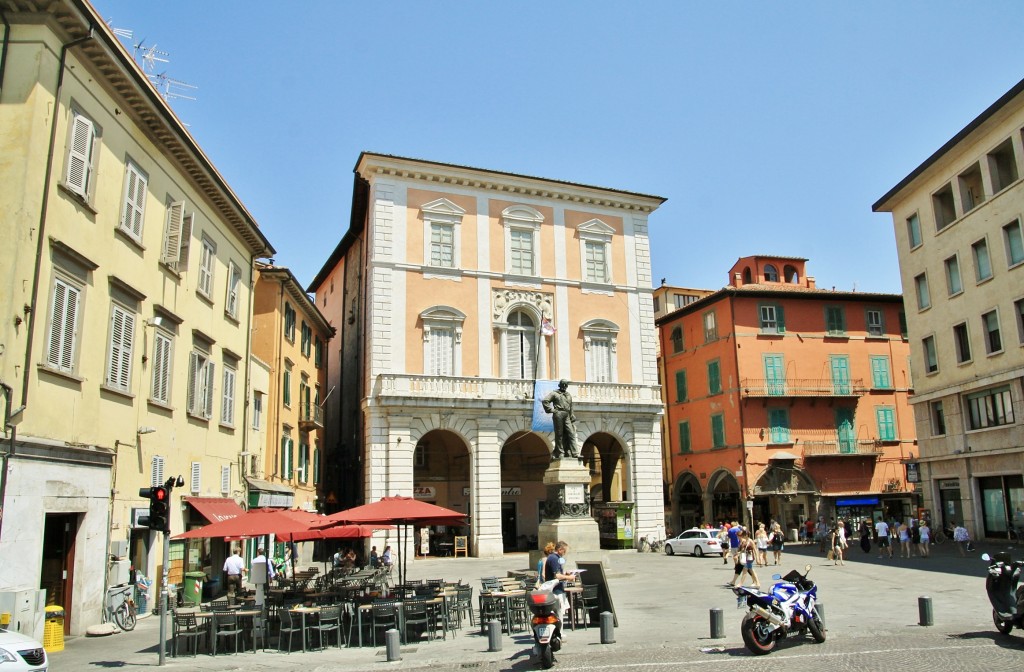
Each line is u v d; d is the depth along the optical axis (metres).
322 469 49.22
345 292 51.53
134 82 19.34
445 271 41.53
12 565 14.95
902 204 40.41
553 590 13.67
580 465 27.34
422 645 15.80
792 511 48.25
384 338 39.75
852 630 15.16
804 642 14.02
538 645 12.79
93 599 17.97
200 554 25.14
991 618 16.12
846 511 48.50
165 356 22.52
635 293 45.56
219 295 27.47
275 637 17.58
